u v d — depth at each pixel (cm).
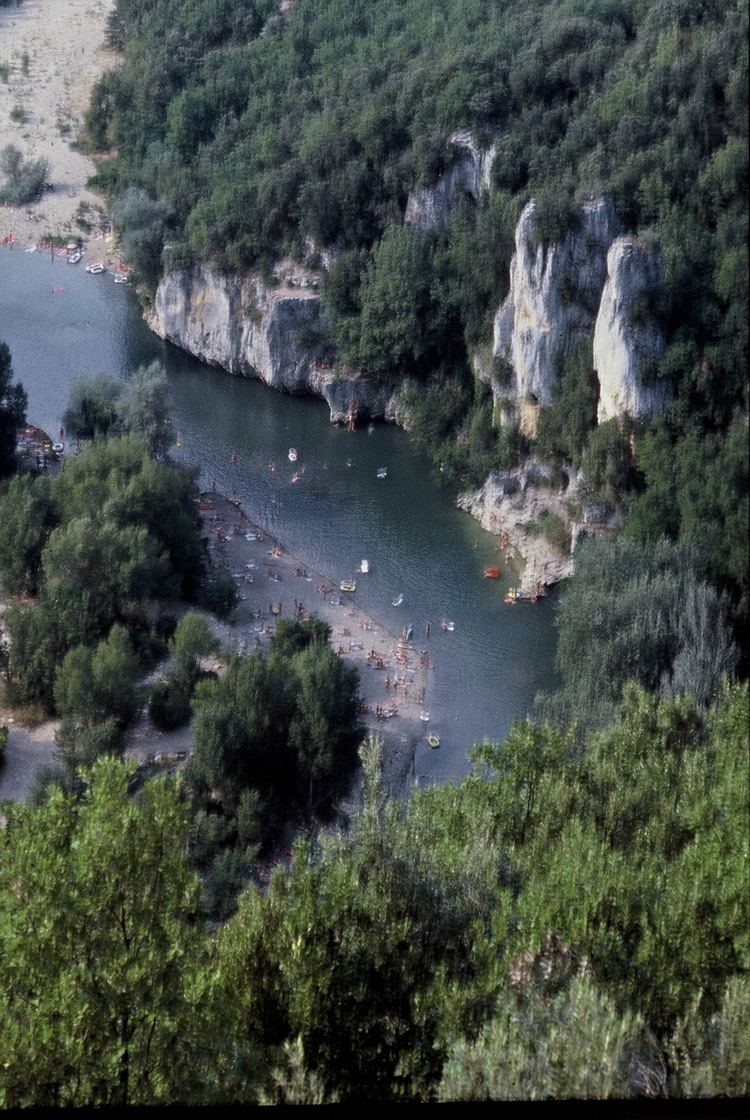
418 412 13650
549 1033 3906
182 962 4206
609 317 10788
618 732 5994
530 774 5619
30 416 14288
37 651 9750
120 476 11288
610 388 11000
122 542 10469
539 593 11506
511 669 10619
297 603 11306
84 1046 4009
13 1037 3962
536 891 4497
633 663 8350
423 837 4844
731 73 10856
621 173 11425
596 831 5062
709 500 8988
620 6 13938
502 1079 3819
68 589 10219
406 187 14212
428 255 13750
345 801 8888
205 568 11556
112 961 4081
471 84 13712
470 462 13038
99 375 13662
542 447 12275
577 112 13125
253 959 4350
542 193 11994
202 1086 4044
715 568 8819
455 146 13738
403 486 13250
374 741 5141
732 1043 3925
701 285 10300
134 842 4234
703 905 4391
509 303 12606
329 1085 4144
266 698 8744
